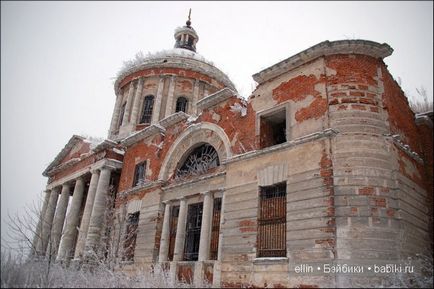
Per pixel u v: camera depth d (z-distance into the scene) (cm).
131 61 2977
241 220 1324
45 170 2847
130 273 1686
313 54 1325
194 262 1439
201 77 2856
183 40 3334
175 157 1838
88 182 2602
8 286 944
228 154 1509
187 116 1858
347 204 1084
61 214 2503
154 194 1811
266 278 1162
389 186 1130
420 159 1376
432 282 1012
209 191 1528
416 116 1500
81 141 2669
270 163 1311
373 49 1295
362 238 1041
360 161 1136
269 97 1436
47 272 1048
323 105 1244
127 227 1891
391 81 1386
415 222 1191
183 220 1616
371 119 1207
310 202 1141
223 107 1647
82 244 2033
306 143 1224
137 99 2770
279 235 1212
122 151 2303
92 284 1062
